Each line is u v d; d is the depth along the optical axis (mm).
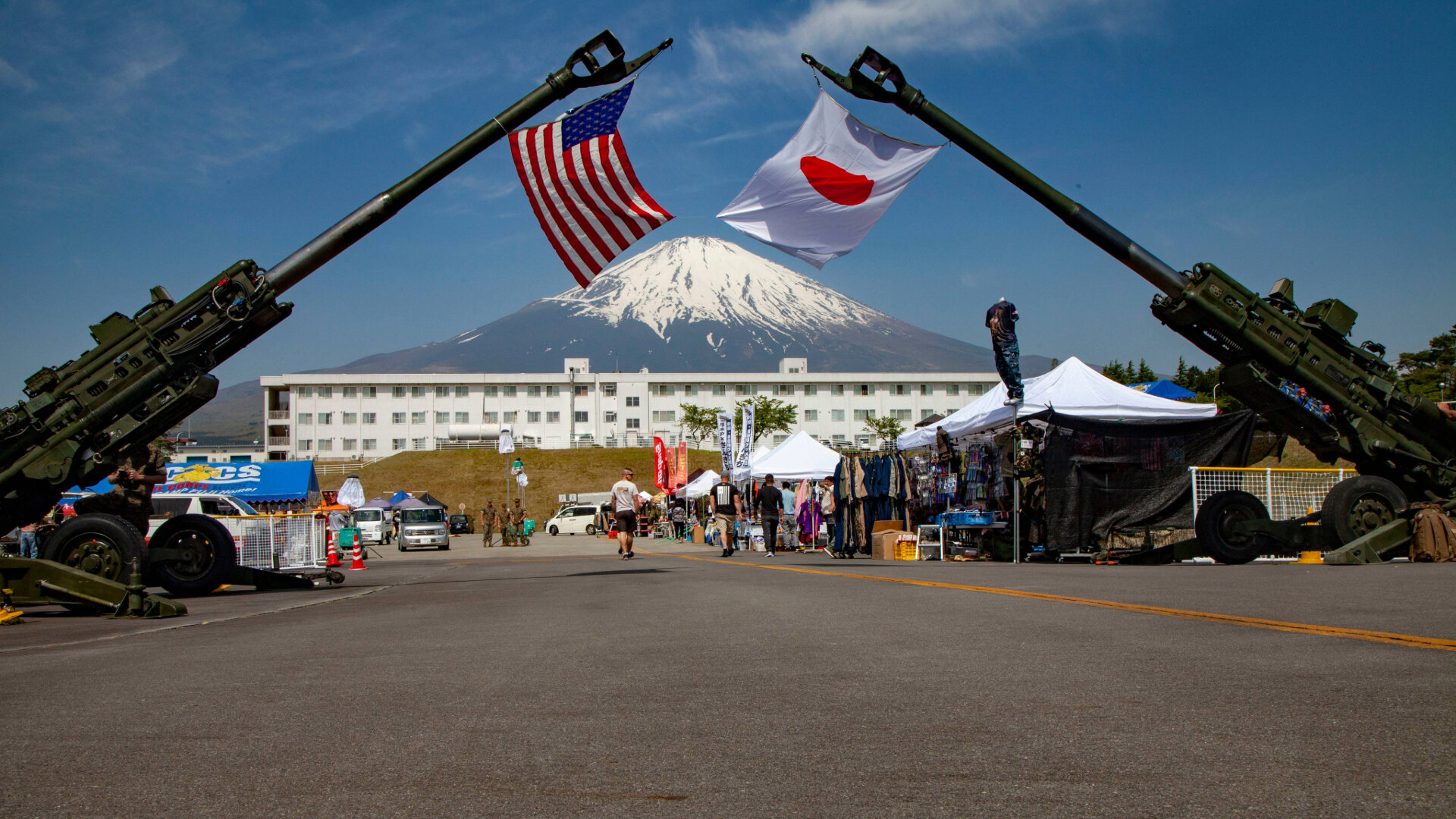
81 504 11445
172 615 9117
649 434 109375
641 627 6676
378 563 24969
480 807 2551
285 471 31562
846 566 15141
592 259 12750
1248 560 12898
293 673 4926
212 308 11219
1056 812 2402
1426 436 12305
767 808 2494
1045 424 17344
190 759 3111
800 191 12789
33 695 4398
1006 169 12414
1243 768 2762
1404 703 3566
